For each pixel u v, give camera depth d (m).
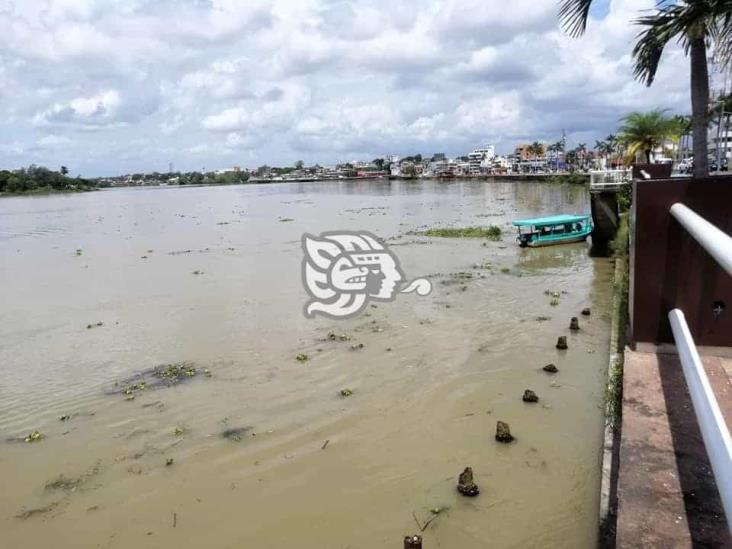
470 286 17.89
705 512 2.81
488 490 7.25
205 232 35.97
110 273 22.27
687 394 4.04
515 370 10.92
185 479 7.81
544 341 12.48
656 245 4.64
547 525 6.56
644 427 3.66
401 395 10.05
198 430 9.10
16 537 6.78
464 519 6.75
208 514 7.07
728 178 4.32
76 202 82.75
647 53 12.09
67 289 19.58
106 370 11.76
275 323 14.48
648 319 4.80
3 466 8.27
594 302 15.66
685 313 4.61
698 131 12.15
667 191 4.52
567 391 9.91
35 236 36.97
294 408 9.72
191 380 11.04
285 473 7.86
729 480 1.74
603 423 8.71
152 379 11.18
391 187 109.75
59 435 9.11
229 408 9.80
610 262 21.58
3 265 25.20
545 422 8.87
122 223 44.94
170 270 22.36
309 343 12.84
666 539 2.66
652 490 3.03
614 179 24.31
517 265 21.48
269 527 6.78
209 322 14.80
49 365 12.15
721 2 9.41
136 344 13.30
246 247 28.09
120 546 6.57
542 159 134.12
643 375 4.39
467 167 163.88
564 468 7.62
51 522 7.03
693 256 4.54
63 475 8.00
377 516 6.88
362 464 8.00
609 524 5.32
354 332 13.50
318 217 44.06
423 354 11.91
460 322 14.01
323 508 7.08
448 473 7.68
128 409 9.91
